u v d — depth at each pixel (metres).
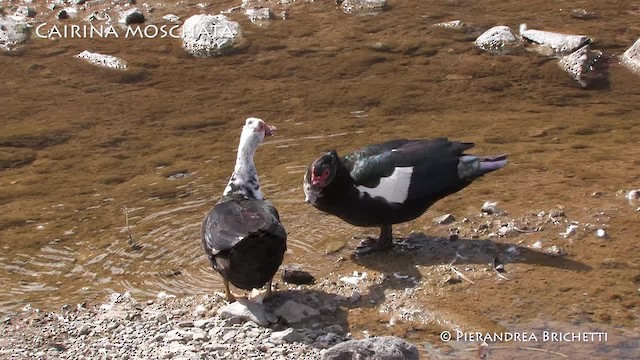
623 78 7.59
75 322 5.62
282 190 6.45
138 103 7.38
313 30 8.17
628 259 5.82
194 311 5.65
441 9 8.45
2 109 7.31
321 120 7.17
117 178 6.66
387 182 5.86
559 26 8.19
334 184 5.85
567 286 5.69
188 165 6.74
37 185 6.62
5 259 6.06
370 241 6.02
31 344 5.49
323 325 5.56
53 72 7.71
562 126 7.03
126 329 5.55
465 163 5.91
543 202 6.22
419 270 5.84
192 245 6.09
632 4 8.51
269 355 5.36
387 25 8.22
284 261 5.96
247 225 5.49
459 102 7.36
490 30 7.98
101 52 7.93
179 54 7.93
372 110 7.27
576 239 5.95
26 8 8.41
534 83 7.56
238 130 7.08
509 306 5.61
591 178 6.42
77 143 6.99
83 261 6.03
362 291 5.74
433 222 6.14
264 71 7.72
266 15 8.32
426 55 7.86
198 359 5.32
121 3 8.56
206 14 8.39
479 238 6.01
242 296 5.75
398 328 5.54
